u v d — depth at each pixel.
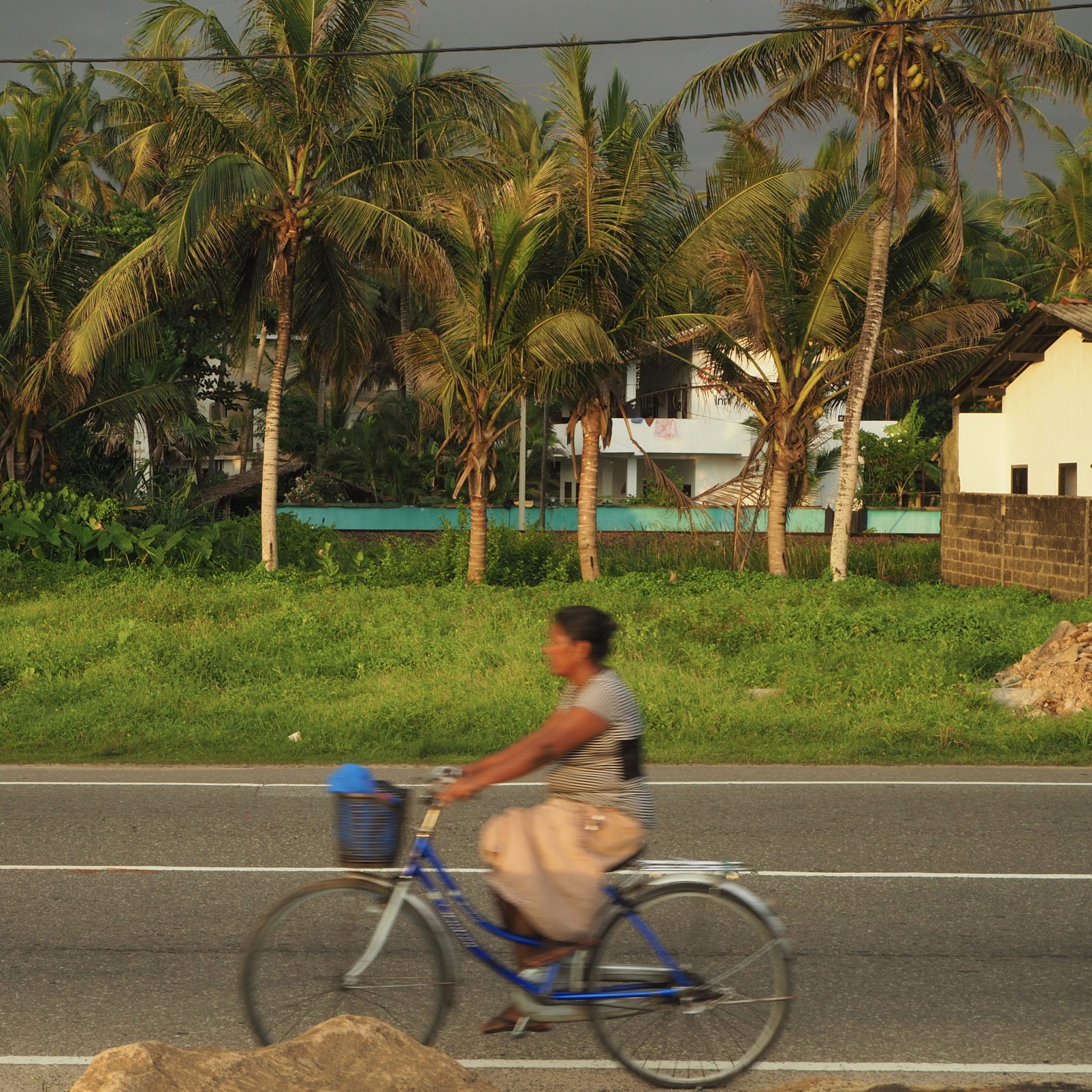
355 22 20.27
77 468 28.77
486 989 5.10
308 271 23.50
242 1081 3.64
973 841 7.45
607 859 4.16
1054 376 24.75
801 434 25.05
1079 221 39.09
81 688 12.73
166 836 7.54
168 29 20.20
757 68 20.91
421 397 24.38
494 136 22.02
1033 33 18.95
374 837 4.18
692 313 23.08
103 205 39.88
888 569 30.17
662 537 32.94
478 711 11.46
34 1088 4.15
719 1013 4.28
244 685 13.13
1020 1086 4.20
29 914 6.02
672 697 12.07
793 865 6.93
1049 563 22.81
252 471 42.22
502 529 27.42
